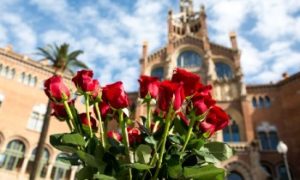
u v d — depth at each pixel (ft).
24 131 94.94
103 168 6.03
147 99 6.61
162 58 128.36
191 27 159.43
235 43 123.44
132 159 6.53
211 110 6.57
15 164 90.33
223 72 119.14
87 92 6.50
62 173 98.43
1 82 96.89
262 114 108.78
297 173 93.35
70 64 76.84
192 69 120.98
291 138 100.07
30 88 102.83
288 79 110.01
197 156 6.50
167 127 6.10
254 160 82.48
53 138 6.52
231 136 97.66
